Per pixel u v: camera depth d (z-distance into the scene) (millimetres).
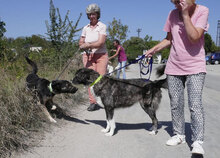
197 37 3150
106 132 4469
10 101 4191
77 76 4656
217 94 9086
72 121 5129
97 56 5859
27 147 3592
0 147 3268
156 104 4477
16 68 7129
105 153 3518
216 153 3578
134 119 5430
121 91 4426
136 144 3895
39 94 4977
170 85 3723
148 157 3408
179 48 3467
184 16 3119
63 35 9906
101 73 5895
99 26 5520
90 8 5422
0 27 9430
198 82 3381
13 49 9586
